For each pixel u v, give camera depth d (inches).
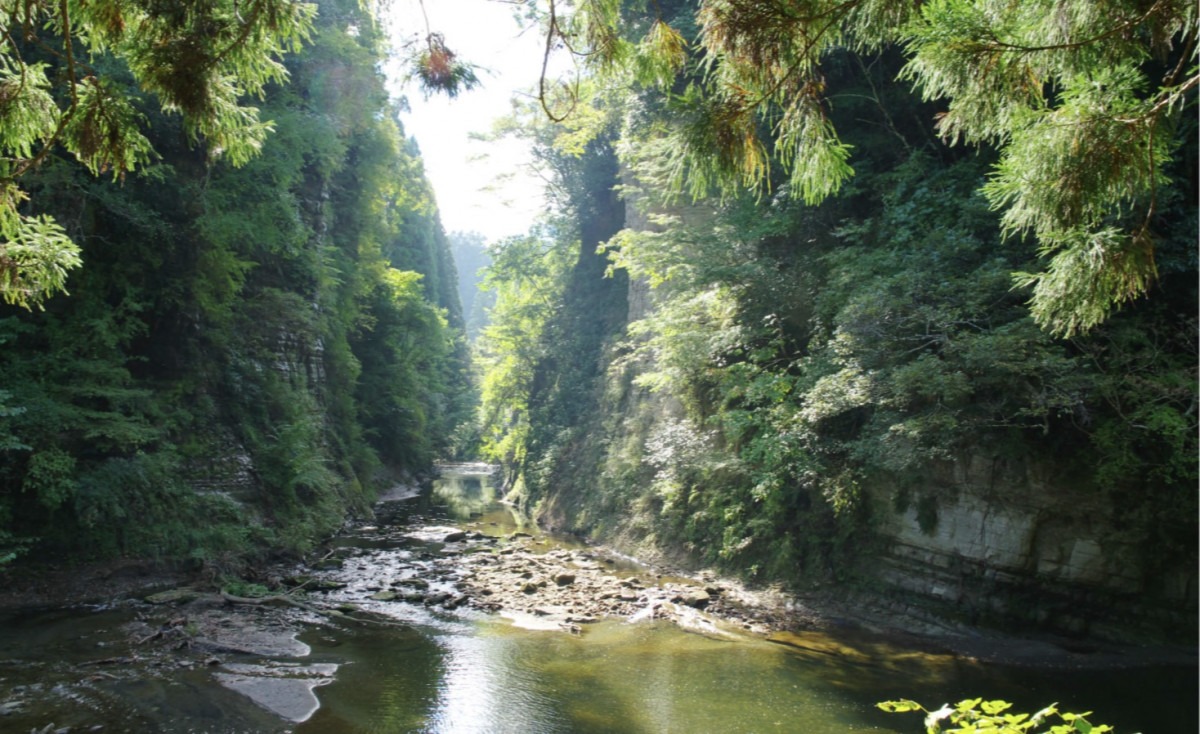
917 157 529.7
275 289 813.2
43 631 415.8
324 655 398.9
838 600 502.0
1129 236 132.9
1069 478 416.5
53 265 223.5
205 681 349.1
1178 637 393.7
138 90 583.2
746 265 599.5
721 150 143.5
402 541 766.5
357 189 1136.2
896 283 438.3
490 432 1565.0
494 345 1393.9
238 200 735.7
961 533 452.8
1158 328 397.4
